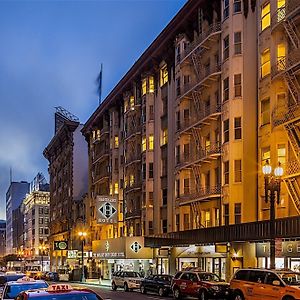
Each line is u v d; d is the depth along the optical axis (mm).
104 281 63875
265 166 26188
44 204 152750
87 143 97562
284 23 34031
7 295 17875
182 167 47562
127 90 66812
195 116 47156
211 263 42500
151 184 56625
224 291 31078
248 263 36750
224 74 41062
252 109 38938
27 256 146875
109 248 60781
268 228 32688
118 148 71562
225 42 41500
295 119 32406
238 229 36031
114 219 60375
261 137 37062
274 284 23078
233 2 40938
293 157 34094
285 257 32625
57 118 120062
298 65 32281
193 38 48844
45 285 18562
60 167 109312
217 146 43031
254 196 37906
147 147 57281
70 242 91625
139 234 59562
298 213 32688
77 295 11070
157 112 56594
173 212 50906
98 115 79688
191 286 32562
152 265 54406
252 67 39344
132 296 37188
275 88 35625
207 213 44406
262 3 38188
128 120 64688
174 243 46062
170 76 53344
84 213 87375
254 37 39500
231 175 39375
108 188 74188
